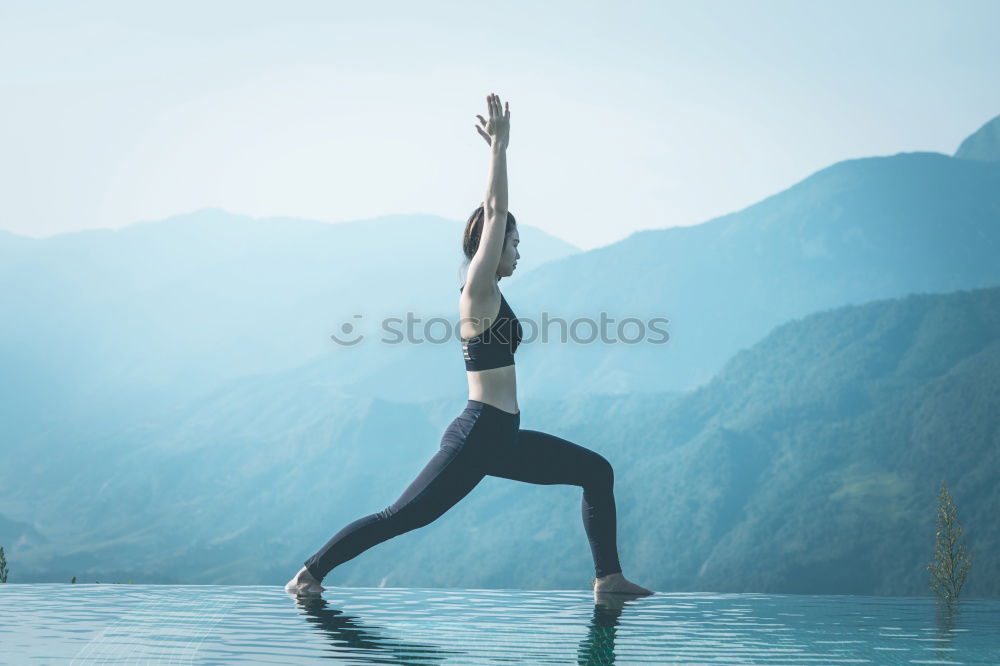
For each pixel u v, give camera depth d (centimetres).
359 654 387
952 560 1147
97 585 793
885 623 534
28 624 495
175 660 367
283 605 617
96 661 364
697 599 709
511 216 630
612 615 571
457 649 404
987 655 400
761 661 377
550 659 376
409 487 643
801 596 751
